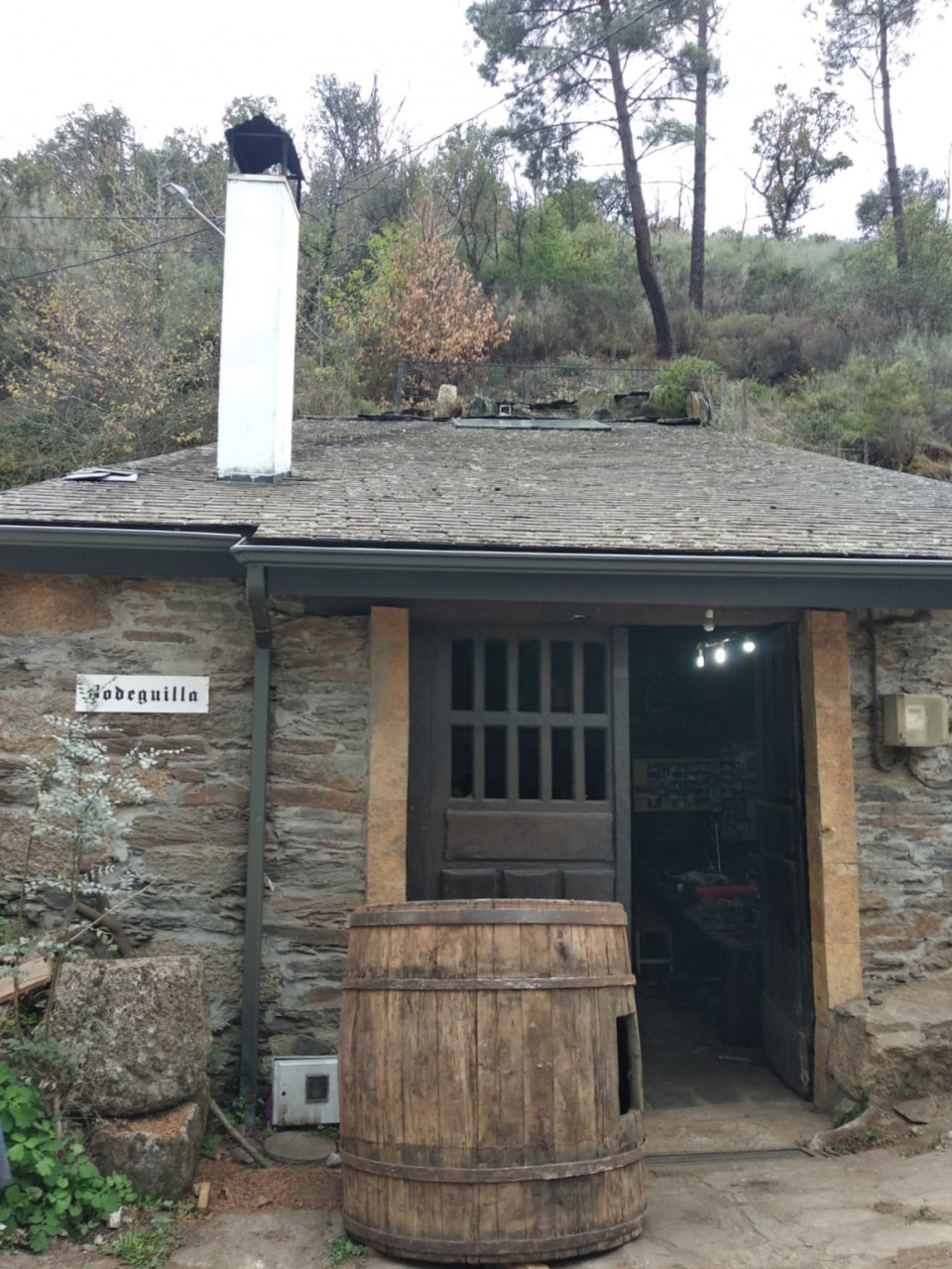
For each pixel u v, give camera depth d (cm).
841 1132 411
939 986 464
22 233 1662
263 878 443
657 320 1980
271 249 581
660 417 1120
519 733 476
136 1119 355
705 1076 519
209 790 454
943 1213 338
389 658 457
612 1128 321
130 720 456
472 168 2258
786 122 2822
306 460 641
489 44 1844
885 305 2042
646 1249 321
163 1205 343
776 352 1925
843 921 462
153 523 445
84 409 1404
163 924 446
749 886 721
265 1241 328
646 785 857
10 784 450
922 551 454
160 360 1439
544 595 438
